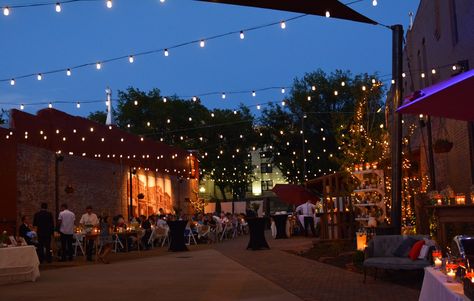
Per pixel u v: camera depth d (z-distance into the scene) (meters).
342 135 18.72
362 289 10.55
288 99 54.38
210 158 59.38
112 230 23.25
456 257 6.21
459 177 16.36
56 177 24.72
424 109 7.21
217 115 60.03
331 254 17.20
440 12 18.09
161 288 11.58
